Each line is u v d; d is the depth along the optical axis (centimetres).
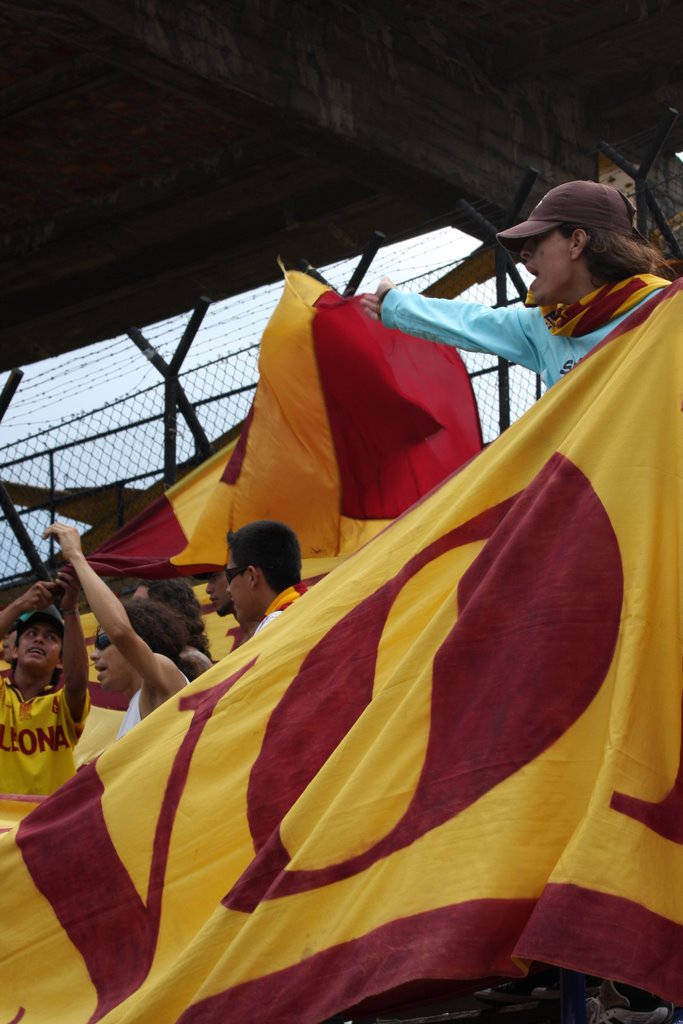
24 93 1516
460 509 329
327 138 1443
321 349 579
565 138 1634
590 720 274
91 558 702
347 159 1481
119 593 827
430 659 298
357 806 285
